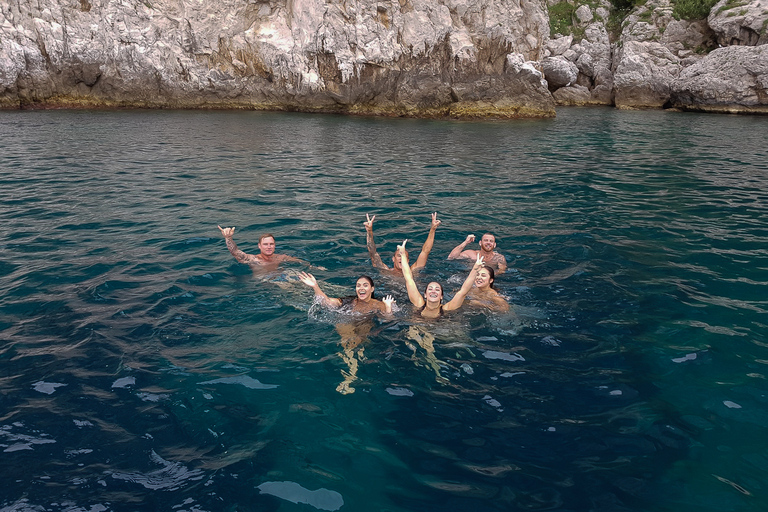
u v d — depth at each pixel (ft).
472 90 106.42
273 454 13.87
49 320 20.68
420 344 19.45
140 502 12.15
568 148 69.00
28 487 12.47
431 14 105.09
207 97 115.03
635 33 135.95
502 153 64.44
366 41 107.24
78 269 25.84
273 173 50.08
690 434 14.69
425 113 108.47
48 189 41.65
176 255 28.12
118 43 107.55
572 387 16.93
